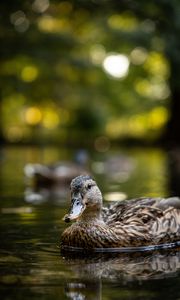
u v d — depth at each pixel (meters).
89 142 40.41
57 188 15.41
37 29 36.69
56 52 38.59
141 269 6.77
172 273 6.55
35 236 8.53
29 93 43.34
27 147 36.03
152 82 46.81
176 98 36.72
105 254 7.71
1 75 40.66
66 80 43.34
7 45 36.53
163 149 33.12
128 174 18.89
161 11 25.00
